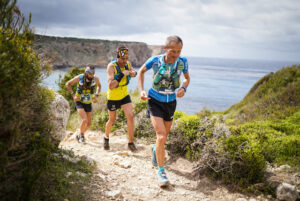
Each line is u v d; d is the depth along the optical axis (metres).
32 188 2.05
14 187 1.90
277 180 3.45
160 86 3.41
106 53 121.94
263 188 3.30
